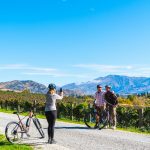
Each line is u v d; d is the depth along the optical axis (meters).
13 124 15.98
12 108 50.72
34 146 14.64
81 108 30.81
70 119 32.62
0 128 21.14
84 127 22.72
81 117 30.78
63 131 20.19
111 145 15.27
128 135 18.83
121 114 25.86
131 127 24.78
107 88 22.05
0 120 26.64
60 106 34.78
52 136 15.58
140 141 16.62
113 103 21.94
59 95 15.80
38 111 40.44
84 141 16.31
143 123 23.73
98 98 21.98
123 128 23.88
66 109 33.66
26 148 13.89
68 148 14.34
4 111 44.38
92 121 28.00
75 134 18.80
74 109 32.00
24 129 16.36
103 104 21.86
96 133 19.36
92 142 16.05
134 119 24.81
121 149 14.35
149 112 23.38
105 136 18.16
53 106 15.55
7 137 15.51
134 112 24.84
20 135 16.42
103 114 21.80
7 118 28.73
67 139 16.89
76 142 15.99
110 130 21.11
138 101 50.41
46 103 15.63
